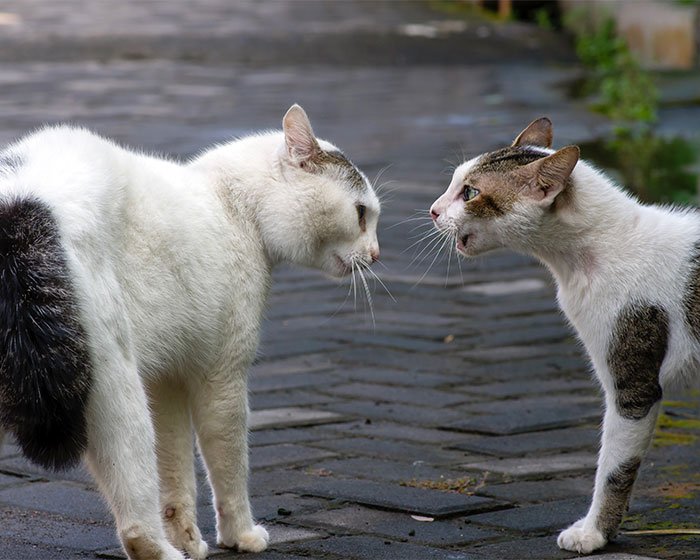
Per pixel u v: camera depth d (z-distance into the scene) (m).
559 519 5.80
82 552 5.34
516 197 5.98
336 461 6.67
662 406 7.57
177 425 5.43
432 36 26.97
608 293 5.71
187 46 25.41
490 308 9.92
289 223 5.64
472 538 5.54
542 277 10.87
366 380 8.17
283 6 32.47
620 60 21.86
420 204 12.70
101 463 4.66
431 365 8.51
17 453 6.74
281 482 6.33
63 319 4.41
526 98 19.88
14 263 4.39
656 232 5.75
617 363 5.64
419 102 19.53
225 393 5.37
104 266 4.66
